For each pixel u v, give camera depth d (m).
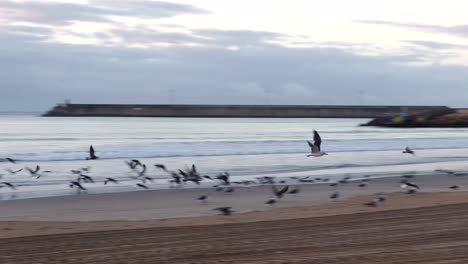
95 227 12.86
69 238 11.13
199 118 141.00
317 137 23.53
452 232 11.28
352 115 146.88
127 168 30.28
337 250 9.64
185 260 9.05
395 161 36.28
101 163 33.25
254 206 17.12
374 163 34.72
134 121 115.19
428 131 86.50
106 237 11.21
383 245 10.03
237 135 68.25
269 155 40.00
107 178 23.98
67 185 23.00
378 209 15.18
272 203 17.48
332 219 13.29
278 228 12.12
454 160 37.38
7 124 95.38
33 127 83.94
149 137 62.19
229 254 9.45
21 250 9.94
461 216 13.38
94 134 66.88
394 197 18.16
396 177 25.30
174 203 17.95
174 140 56.56
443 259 8.83
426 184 23.08
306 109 146.62
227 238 10.95
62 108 143.38
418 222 12.57
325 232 11.48
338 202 17.50
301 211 15.36
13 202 18.08
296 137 64.31
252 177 26.52
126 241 10.73
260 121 125.25
